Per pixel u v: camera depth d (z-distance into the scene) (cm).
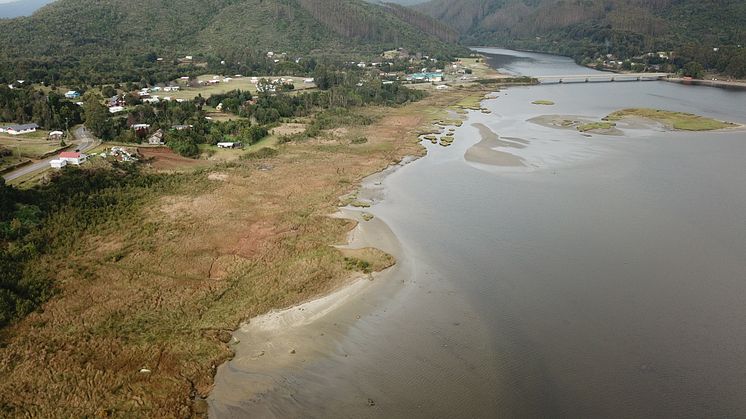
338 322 5038
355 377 4300
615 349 4581
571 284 5666
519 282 5712
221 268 6047
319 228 7181
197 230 7044
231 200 8212
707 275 5841
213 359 4469
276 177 9456
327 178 9438
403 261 6225
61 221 6881
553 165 10175
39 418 3784
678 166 10112
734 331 4819
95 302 5253
